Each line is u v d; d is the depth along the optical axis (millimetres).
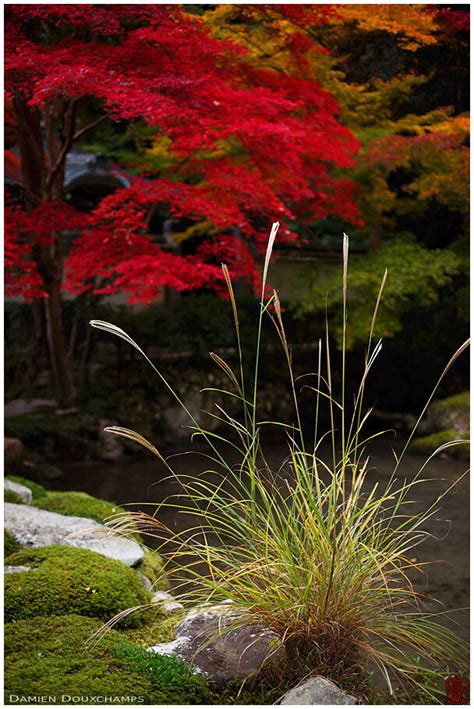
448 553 5266
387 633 2926
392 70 8836
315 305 9859
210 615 3252
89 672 2811
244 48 5914
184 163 7438
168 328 10148
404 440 9391
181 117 5762
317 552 2803
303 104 7016
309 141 6953
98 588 3445
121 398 9453
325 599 2770
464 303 10195
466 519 6035
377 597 2947
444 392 10664
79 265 6938
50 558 3715
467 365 10742
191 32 5816
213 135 6121
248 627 3098
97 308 9734
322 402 10773
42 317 9836
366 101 9062
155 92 5867
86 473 7902
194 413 9781
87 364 9719
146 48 5859
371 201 9867
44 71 5465
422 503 6469
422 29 7938
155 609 3557
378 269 9516
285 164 6848
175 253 11391
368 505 2867
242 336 10500
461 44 8672
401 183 10961
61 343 8977
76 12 5660
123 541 4246
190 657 2984
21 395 9656
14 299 10375
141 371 9758
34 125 8297
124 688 2723
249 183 6488
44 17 5766
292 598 2836
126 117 5551
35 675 2766
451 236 11328
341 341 9961
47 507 4945
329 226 11812
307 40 7090
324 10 6895
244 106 6168
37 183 8477
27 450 8344
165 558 5031
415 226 11297
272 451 8852
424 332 10648
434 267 9375
